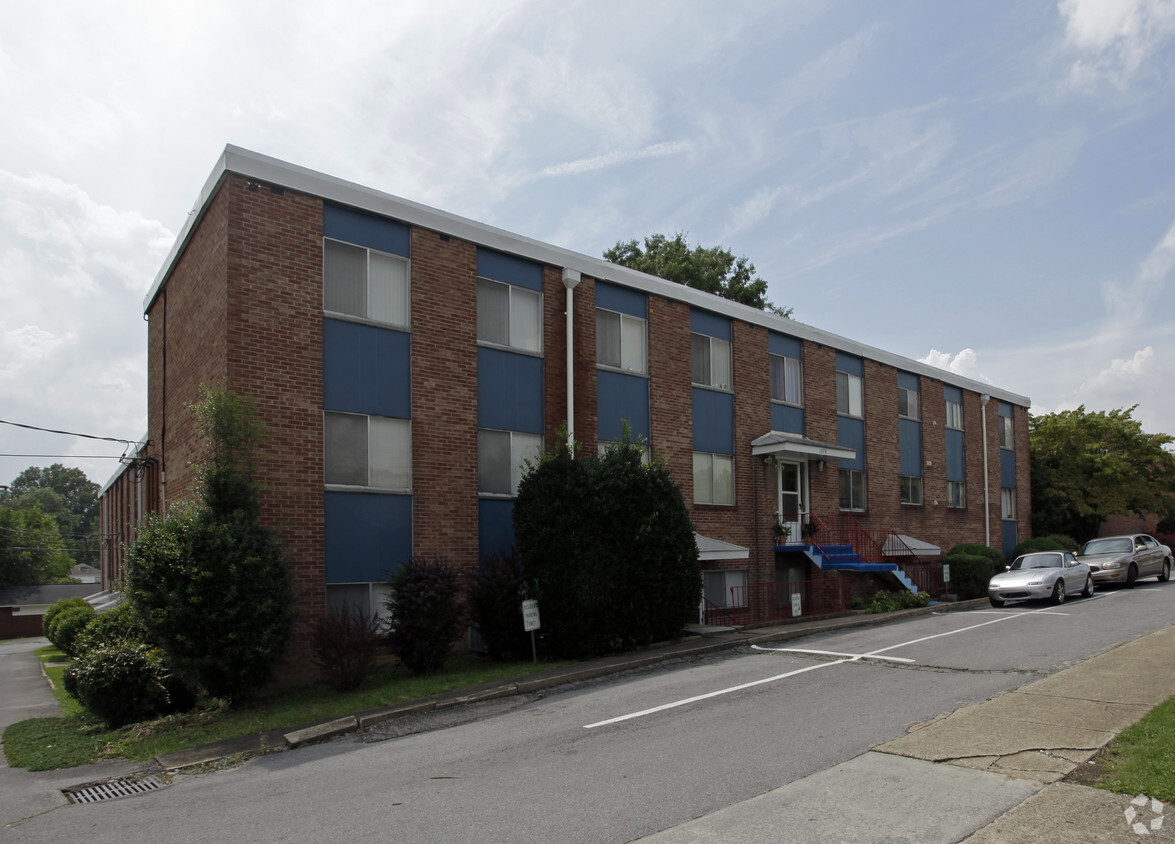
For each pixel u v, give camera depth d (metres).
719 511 20.47
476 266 16.19
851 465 25.20
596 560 13.92
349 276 14.39
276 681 12.67
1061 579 19.81
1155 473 36.66
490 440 16.06
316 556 13.37
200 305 14.45
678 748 7.84
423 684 12.00
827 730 8.17
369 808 6.62
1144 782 5.88
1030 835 5.16
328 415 13.89
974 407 32.12
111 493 35.97
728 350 21.61
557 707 10.40
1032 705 8.59
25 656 29.97
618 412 18.52
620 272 18.83
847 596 22.47
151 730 10.97
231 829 6.39
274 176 13.52
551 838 5.65
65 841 6.49
